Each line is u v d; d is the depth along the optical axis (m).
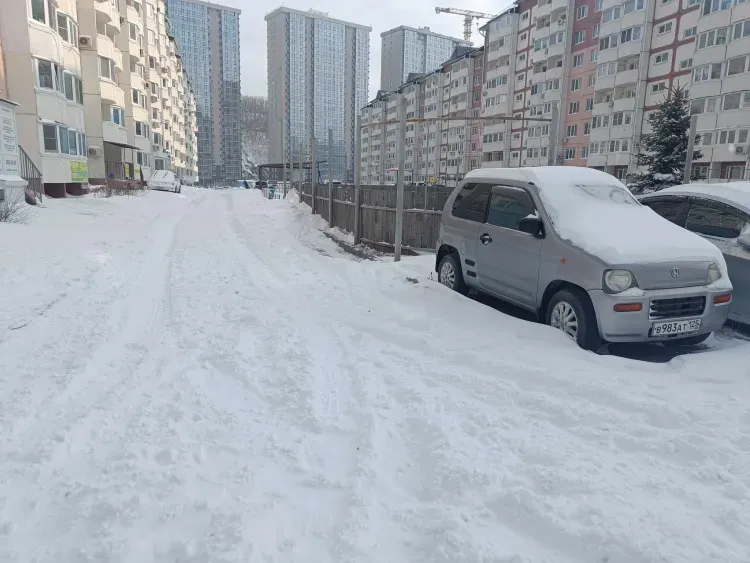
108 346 5.41
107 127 34.19
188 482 2.94
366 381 4.36
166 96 67.69
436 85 79.06
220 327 6.12
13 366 4.75
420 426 3.54
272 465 3.14
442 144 79.38
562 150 55.56
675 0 42.41
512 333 5.30
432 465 3.07
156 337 5.78
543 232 5.68
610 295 4.80
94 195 25.89
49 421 3.71
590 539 2.38
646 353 5.25
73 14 24.62
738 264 5.73
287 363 4.83
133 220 18.31
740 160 35.72
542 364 4.51
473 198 7.18
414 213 11.42
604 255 4.94
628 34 45.81
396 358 4.94
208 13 116.75
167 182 38.00
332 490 2.88
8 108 15.36
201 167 121.00
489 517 2.60
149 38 56.25
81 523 2.61
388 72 114.56
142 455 3.24
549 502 2.65
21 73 20.62
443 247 7.67
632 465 3.01
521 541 2.44
